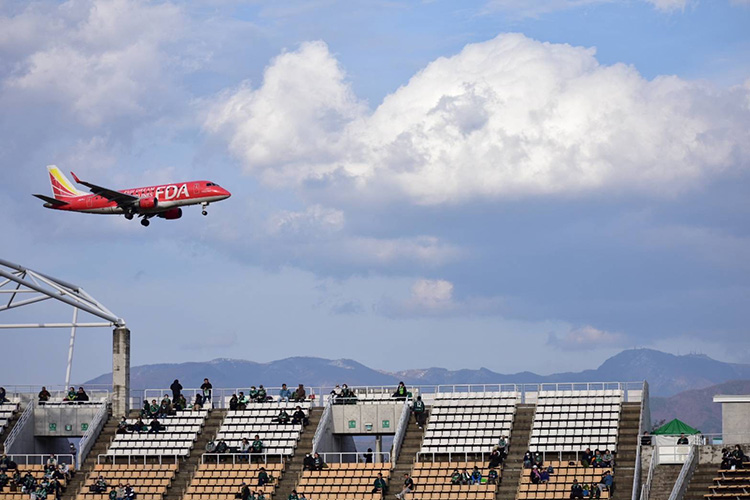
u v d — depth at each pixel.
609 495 186.00
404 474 199.50
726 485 183.38
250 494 199.00
